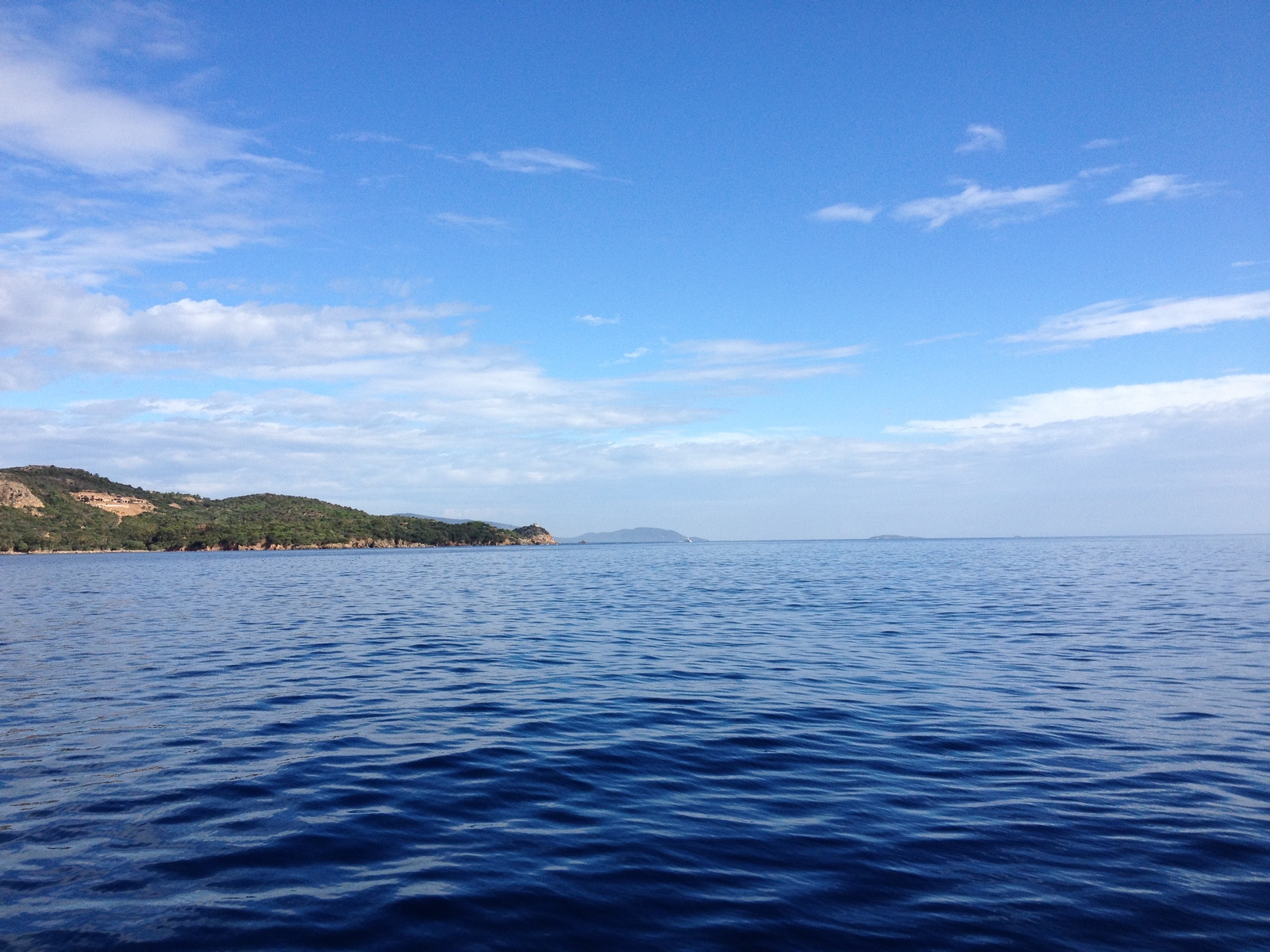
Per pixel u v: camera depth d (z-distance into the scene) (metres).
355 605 37.03
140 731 12.58
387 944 6.02
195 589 50.34
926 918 6.39
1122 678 16.45
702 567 75.19
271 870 7.36
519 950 5.94
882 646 21.36
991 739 11.77
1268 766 10.36
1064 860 7.50
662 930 6.22
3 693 15.64
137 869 7.39
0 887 7.00
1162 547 127.44
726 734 12.23
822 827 8.37
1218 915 6.42
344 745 11.70
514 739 12.02
